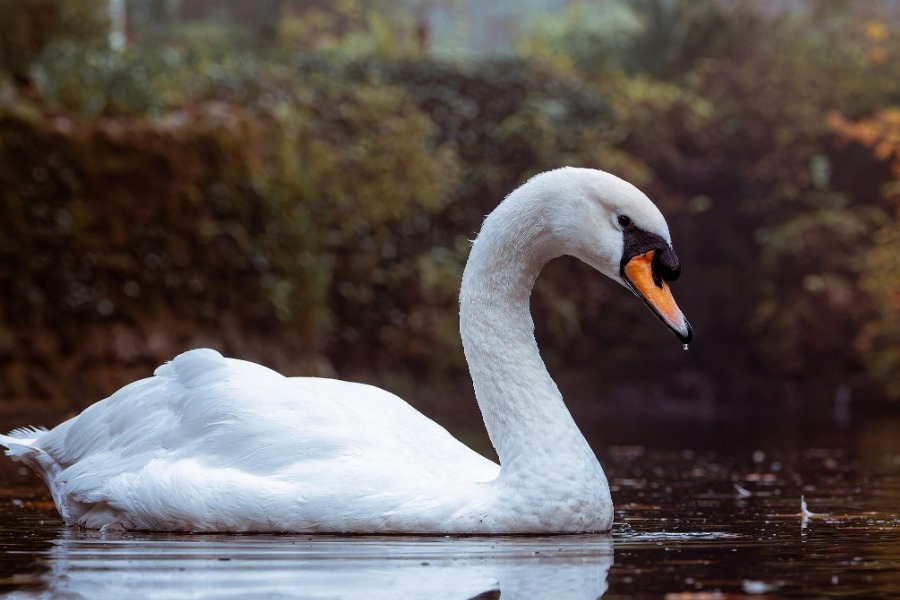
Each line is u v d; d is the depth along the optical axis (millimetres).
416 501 5562
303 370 17141
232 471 5742
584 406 18828
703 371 22109
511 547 5262
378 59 23406
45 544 5422
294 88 21688
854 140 23828
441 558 4973
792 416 16812
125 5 28875
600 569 4785
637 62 27016
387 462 5719
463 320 6086
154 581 4508
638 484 8406
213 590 4344
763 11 27750
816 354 21812
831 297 21703
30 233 15523
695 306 22656
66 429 6480
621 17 31094
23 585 4441
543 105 23219
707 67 25359
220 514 5633
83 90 16938
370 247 20547
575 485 5633
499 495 5609
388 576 4598
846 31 27672
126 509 5832
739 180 23562
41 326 15430
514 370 5902
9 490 7660
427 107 23047
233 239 16750
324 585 4434
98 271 15789
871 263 21562
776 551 5273
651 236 5848
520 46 29188
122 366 15734
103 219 15953
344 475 5617
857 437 12859
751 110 24078
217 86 20734
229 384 5969
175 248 16312
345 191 20688
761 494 7758
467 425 13562
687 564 4914
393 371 20297
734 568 4832
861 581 4555
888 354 20531
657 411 17859
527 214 6004
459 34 36156
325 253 19984
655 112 24109
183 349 16188
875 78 25250
